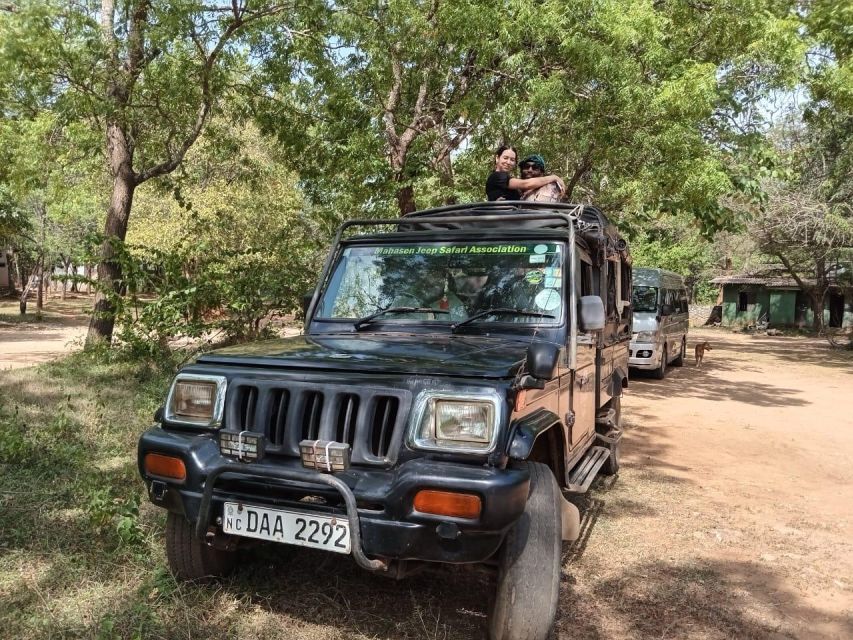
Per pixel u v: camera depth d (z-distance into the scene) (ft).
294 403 10.45
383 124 39.81
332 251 15.80
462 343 12.58
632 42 31.60
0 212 82.23
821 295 97.30
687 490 21.47
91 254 40.45
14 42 33.37
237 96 45.09
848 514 19.79
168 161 44.83
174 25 34.09
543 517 10.54
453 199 37.47
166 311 36.73
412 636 11.27
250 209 75.56
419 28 34.71
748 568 15.31
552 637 11.63
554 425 12.40
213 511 10.63
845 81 39.75
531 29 32.07
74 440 20.89
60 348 56.18
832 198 69.82
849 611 13.42
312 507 10.06
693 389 44.98
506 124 35.32
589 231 16.06
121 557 13.10
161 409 11.85
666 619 12.57
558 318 13.58
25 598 11.40
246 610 11.75
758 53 34.65
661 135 32.53
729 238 107.14
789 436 30.76
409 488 9.43
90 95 38.24
